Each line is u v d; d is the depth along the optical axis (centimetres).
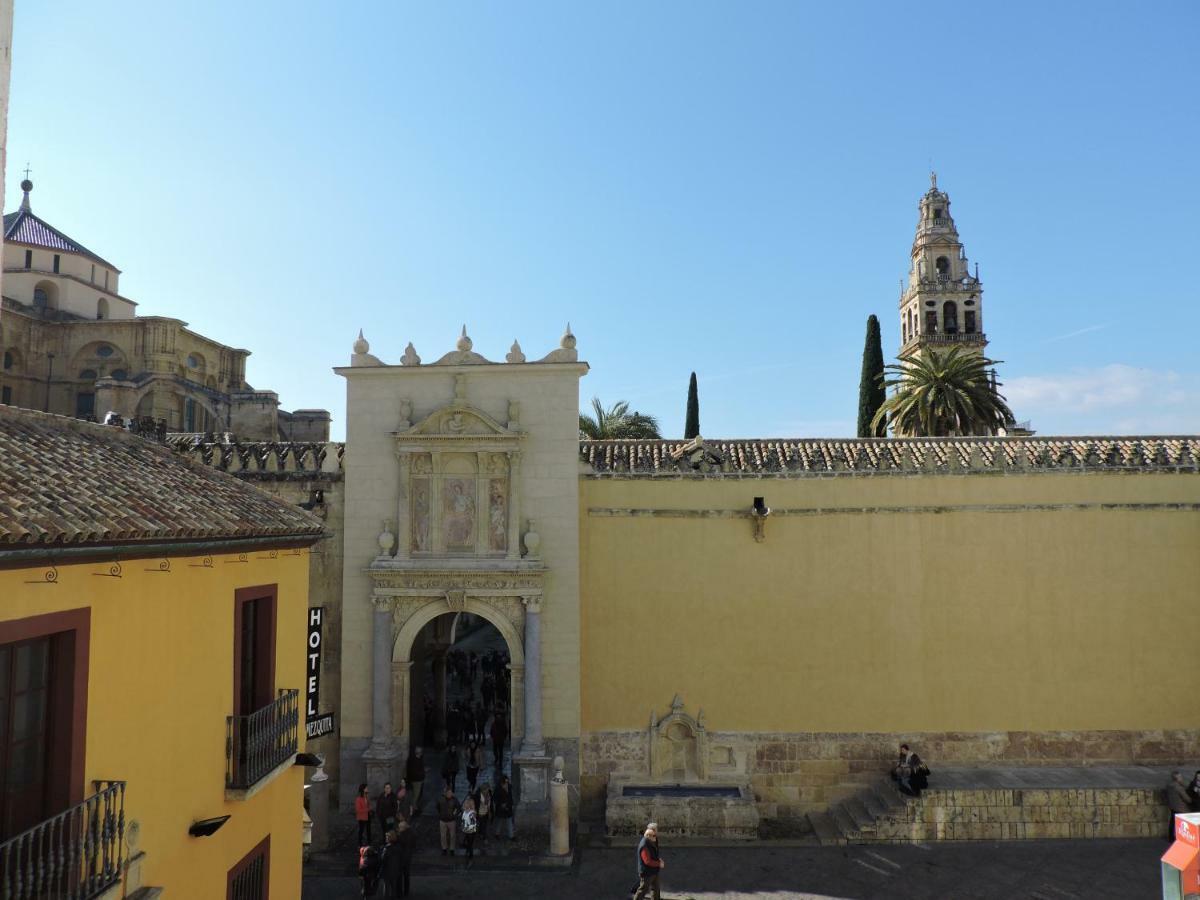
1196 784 2152
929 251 6197
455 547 2441
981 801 2198
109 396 4844
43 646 892
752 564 2475
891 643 2441
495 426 2420
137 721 1019
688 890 1933
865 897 1894
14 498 891
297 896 1539
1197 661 2414
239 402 5456
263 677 1412
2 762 830
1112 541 2447
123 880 957
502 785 2364
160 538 1023
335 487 2552
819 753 2417
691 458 2528
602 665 2462
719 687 2450
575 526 2430
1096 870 1998
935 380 3625
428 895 1909
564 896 1909
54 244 5556
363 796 2111
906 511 2467
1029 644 2428
